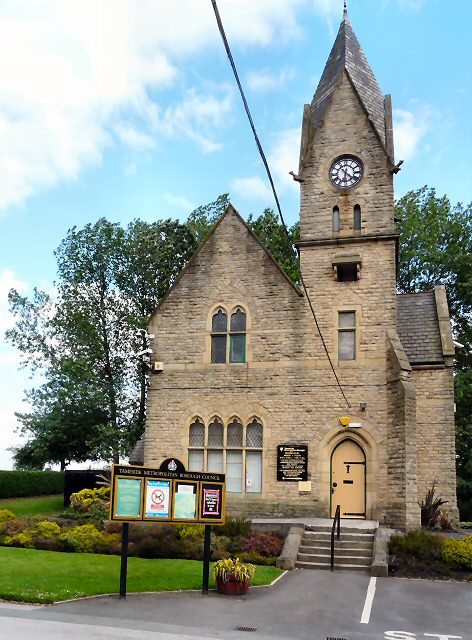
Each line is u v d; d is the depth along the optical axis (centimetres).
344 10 2775
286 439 2358
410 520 2105
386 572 1689
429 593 1512
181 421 2488
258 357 2445
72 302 4138
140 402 4203
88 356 4088
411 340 2555
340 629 1198
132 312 4166
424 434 2445
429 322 2600
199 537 1923
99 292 4212
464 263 4109
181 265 4216
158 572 1605
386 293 2347
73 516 2397
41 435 4153
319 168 2494
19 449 4703
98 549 1892
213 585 1519
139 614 1237
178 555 1817
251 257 2527
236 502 2359
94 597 1370
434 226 4288
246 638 1089
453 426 2423
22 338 4200
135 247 4169
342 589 1534
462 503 3950
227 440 2428
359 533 1966
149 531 1944
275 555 1856
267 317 2464
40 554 1816
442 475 2405
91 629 1095
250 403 2423
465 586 1591
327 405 2336
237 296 2516
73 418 4175
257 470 2380
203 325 2534
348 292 2386
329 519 2214
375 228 2391
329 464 2302
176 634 1090
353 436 2291
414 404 2189
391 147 2442
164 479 1445
